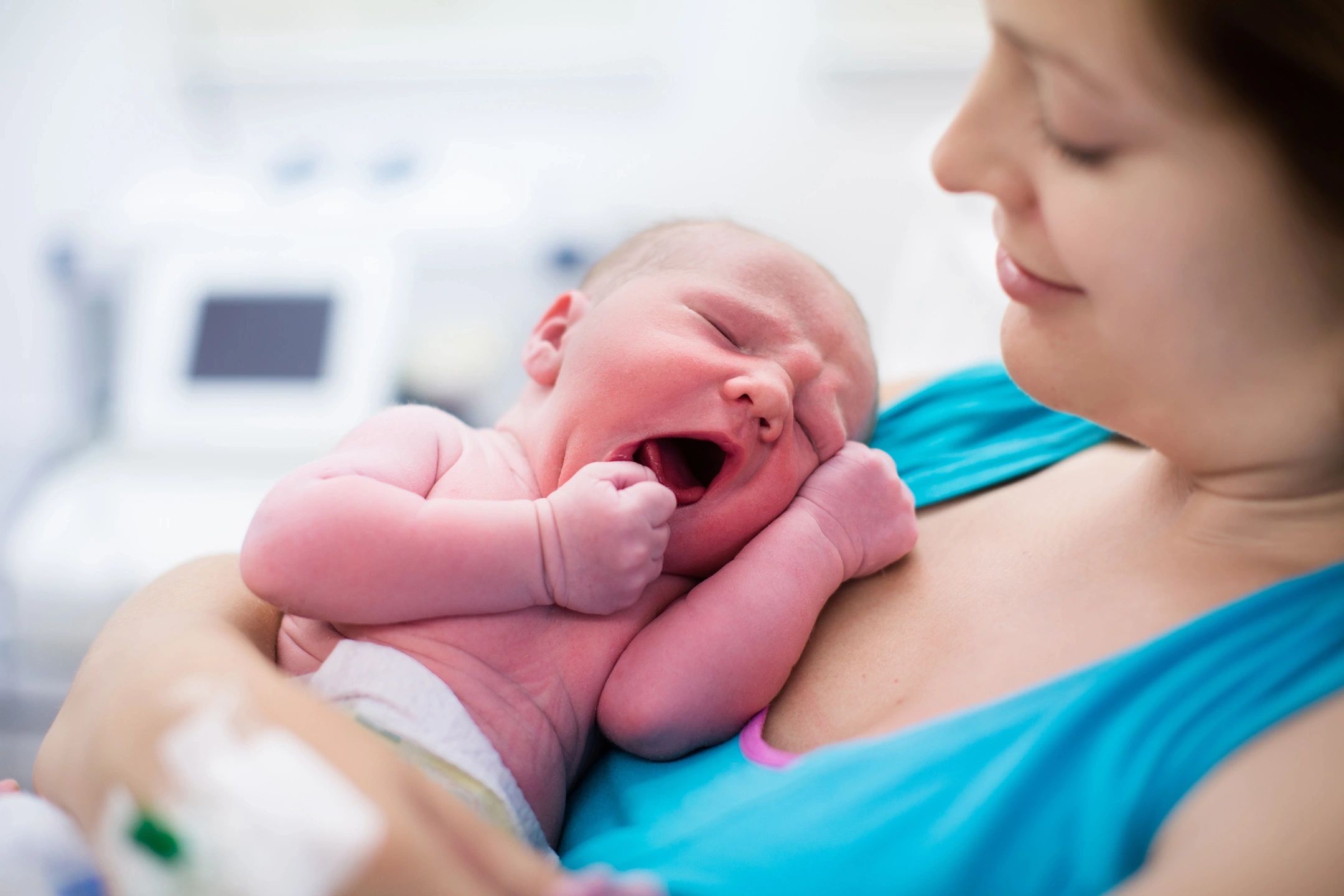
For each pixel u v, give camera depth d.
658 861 0.60
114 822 0.52
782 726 0.72
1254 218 0.54
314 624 0.76
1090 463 0.88
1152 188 0.55
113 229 2.19
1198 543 0.69
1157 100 0.53
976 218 2.10
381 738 0.64
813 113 2.38
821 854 0.56
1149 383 0.62
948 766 0.58
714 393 0.81
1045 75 0.56
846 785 0.59
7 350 2.25
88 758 0.56
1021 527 0.82
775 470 0.82
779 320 0.88
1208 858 0.48
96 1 2.37
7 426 2.20
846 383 0.91
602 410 0.83
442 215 2.13
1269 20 0.49
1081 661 0.63
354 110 2.47
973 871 0.54
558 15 2.38
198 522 1.92
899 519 0.82
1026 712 0.59
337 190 2.22
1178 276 0.56
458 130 2.46
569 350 0.89
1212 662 0.56
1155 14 0.51
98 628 1.84
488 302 2.16
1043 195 0.60
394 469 0.79
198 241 2.18
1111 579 0.69
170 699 0.55
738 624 0.73
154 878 0.50
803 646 0.75
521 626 0.74
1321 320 0.56
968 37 2.30
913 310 2.15
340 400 2.05
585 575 0.73
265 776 0.50
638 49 2.37
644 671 0.72
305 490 0.72
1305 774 0.49
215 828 0.49
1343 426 0.60
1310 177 0.52
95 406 2.25
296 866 0.48
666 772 0.71
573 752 0.76
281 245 2.16
